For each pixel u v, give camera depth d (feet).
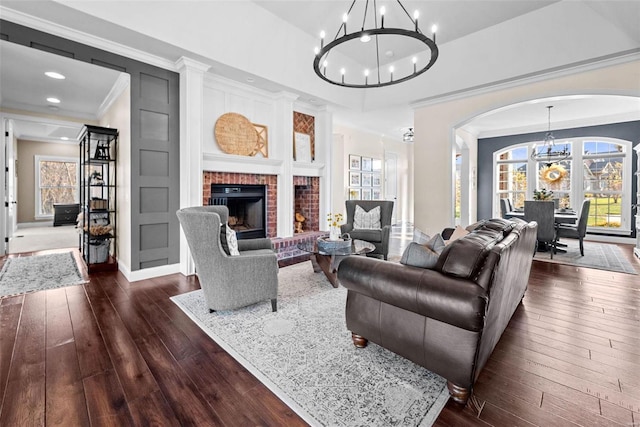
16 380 5.41
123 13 9.22
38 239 20.13
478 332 4.61
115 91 13.14
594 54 11.30
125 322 7.80
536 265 13.88
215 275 7.86
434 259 5.44
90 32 9.66
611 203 21.30
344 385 5.32
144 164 11.35
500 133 25.77
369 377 5.56
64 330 7.34
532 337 7.13
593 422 4.48
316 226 18.35
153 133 11.53
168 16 10.00
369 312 6.06
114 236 12.98
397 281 5.29
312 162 17.52
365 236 14.25
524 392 5.18
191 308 8.69
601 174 21.65
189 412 4.71
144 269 11.52
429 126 17.10
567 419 4.55
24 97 14.69
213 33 11.12
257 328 7.49
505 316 6.55
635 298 9.66
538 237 15.49
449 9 11.38
